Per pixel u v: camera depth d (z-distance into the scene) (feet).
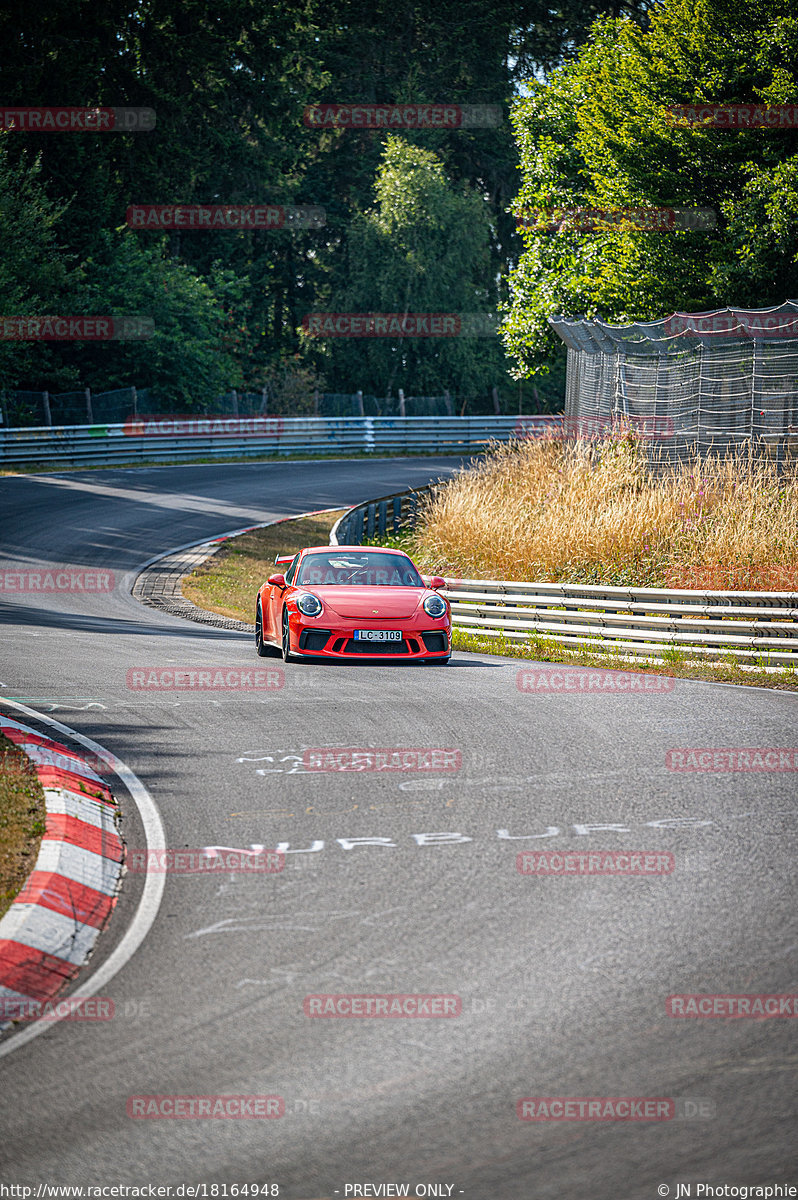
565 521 264.72
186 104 635.25
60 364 576.61
